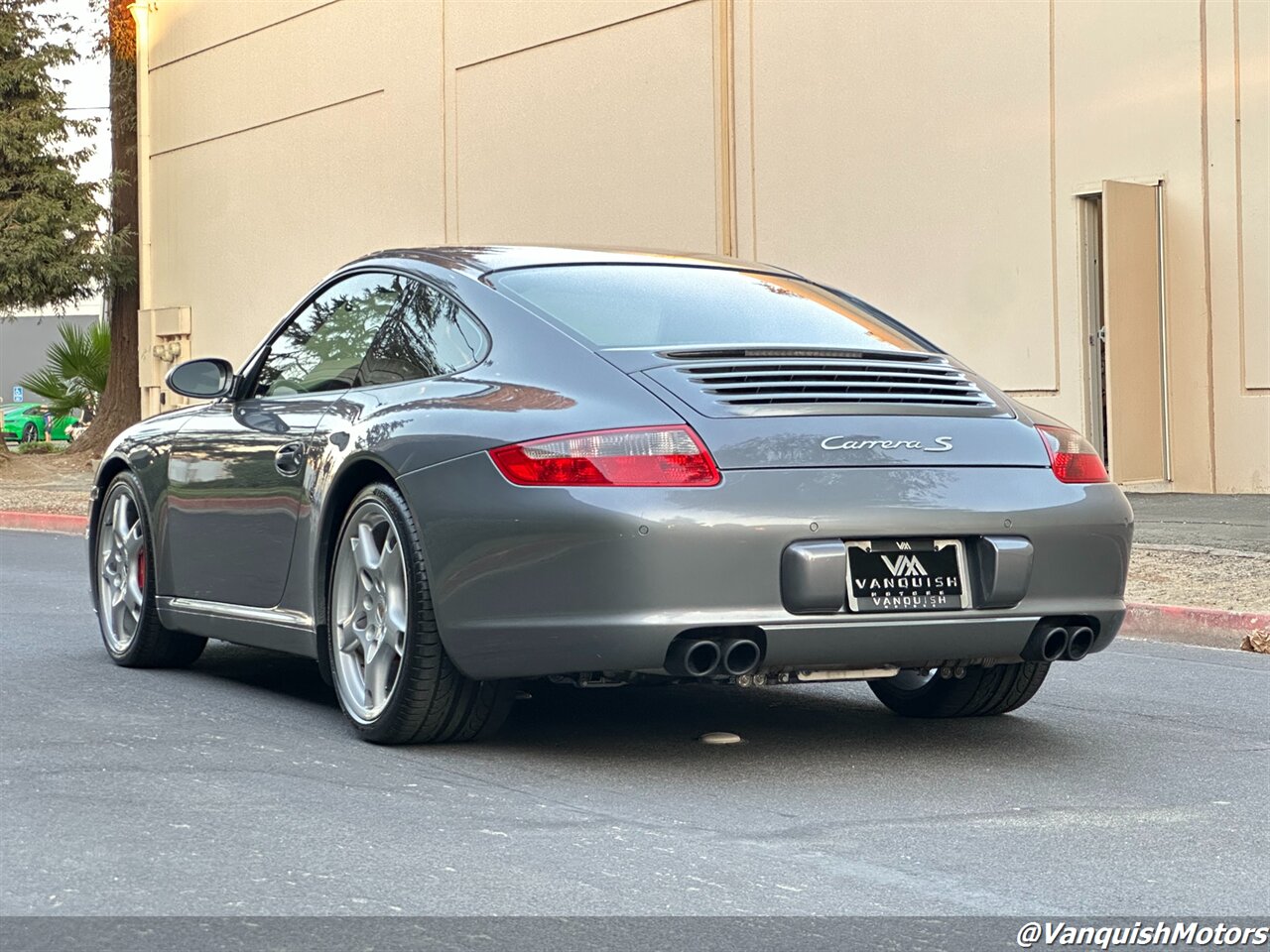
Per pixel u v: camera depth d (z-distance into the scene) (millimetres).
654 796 3980
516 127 18531
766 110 15516
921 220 14195
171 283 24625
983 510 4172
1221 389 12219
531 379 4273
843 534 4008
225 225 23438
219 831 3592
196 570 5516
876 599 4062
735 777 4211
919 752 4590
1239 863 3443
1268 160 11906
